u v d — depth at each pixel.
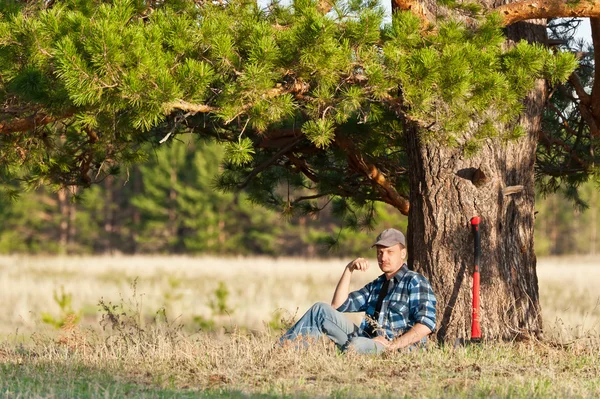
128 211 95.31
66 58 10.16
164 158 89.19
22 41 11.24
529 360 11.50
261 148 17.69
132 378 10.44
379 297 11.83
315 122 11.84
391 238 11.75
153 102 10.40
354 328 11.93
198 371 10.75
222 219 89.12
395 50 11.31
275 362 10.96
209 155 88.50
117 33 10.55
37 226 92.38
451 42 11.84
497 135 12.62
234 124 16.42
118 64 10.24
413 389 9.55
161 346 12.27
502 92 11.59
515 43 13.88
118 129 12.78
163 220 90.88
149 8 12.94
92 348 13.00
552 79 11.88
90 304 32.84
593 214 104.94
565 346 12.52
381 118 15.13
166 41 11.29
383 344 11.35
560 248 108.50
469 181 13.38
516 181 13.76
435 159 13.49
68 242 94.06
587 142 18.28
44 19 10.98
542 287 47.19
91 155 16.70
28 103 13.15
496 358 11.43
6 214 89.25
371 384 9.83
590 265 79.00
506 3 13.50
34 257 80.81
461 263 13.33
